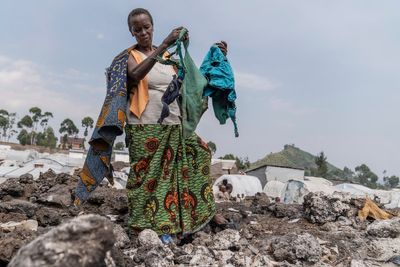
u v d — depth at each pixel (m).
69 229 2.82
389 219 6.59
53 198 7.20
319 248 5.18
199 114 5.46
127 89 5.32
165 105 5.19
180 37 5.14
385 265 5.37
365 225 6.61
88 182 5.14
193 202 5.54
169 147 5.35
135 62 5.27
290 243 5.13
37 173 23.72
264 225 6.51
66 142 99.31
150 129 5.27
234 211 7.18
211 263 4.76
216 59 5.82
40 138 113.31
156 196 5.23
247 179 25.11
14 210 6.63
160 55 5.16
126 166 23.78
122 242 5.00
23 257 2.72
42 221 6.13
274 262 4.96
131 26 5.43
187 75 5.39
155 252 4.69
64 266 2.69
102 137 5.03
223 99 5.88
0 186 7.82
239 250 5.20
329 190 17.84
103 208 7.05
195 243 5.27
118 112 5.04
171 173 5.33
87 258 2.78
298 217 7.05
